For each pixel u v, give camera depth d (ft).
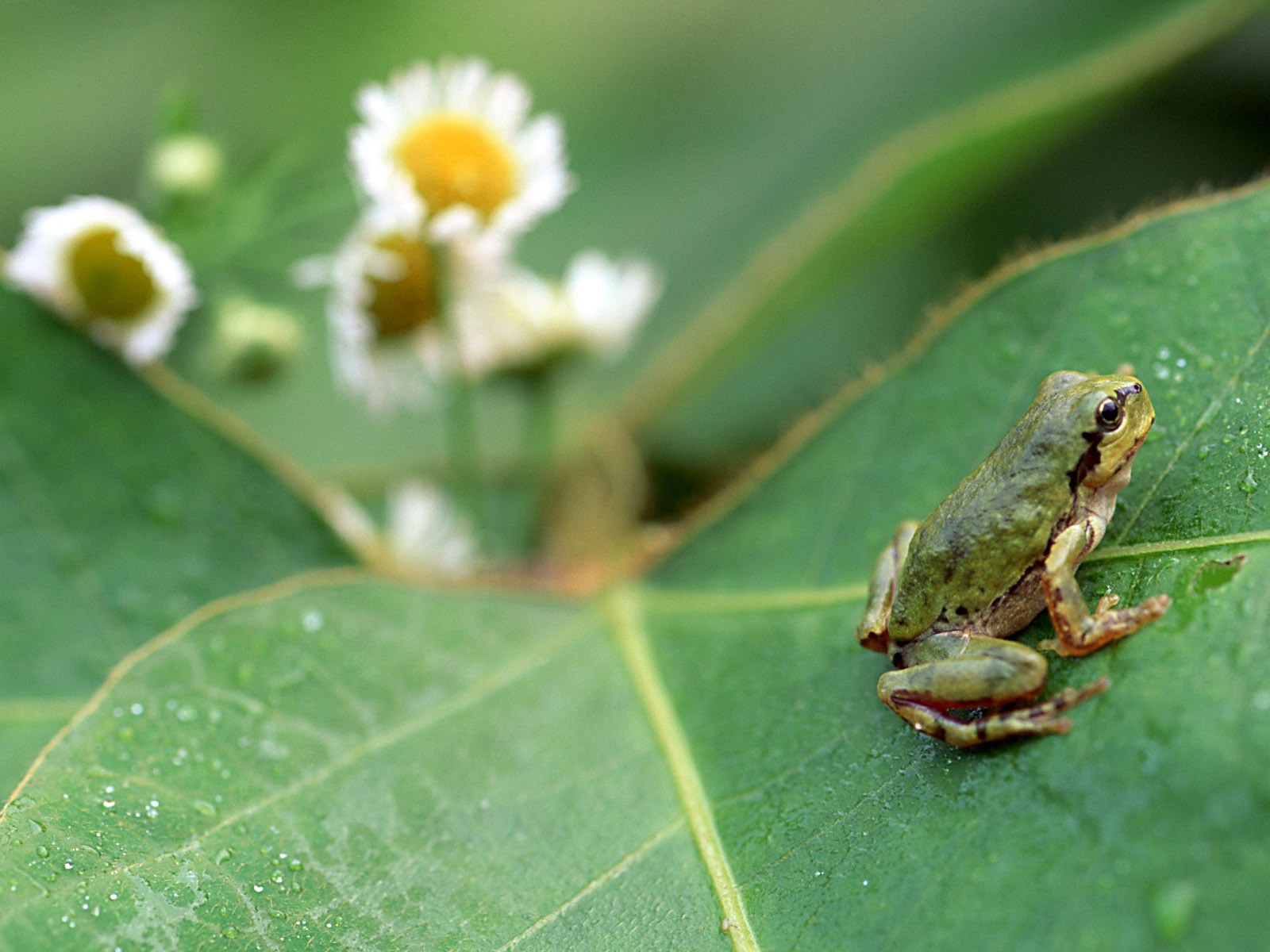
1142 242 1.36
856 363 1.53
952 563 1.31
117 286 1.42
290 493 1.43
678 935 1.30
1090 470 1.30
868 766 1.32
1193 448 1.32
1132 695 1.28
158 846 1.32
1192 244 1.35
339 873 1.32
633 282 1.48
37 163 1.56
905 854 1.29
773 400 1.53
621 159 1.62
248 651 1.38
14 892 1.31
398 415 1.54
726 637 1.39
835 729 1.33
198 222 1.44
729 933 1.30
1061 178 1.52
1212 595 1.29
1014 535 1.30
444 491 1.50
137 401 1.42
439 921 1.31
